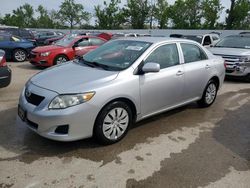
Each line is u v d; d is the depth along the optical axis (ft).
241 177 11.49
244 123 17.60
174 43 17.17
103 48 17.13
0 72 20.03
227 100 22.81
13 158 12.21
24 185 10.40
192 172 11.71
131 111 14.48
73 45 37.86
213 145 14.29
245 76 30.25
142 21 202.18
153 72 14.47
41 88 12.89
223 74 21.09
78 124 12.32
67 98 12.15
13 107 18.92
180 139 14.84
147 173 11.49
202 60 19.16
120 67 14.44
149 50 15.37
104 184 10.67
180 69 16.83
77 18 234.99
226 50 31.48
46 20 254.88
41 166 11.67
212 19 165.58
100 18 205.98
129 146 13.74
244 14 151.53
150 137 14.90
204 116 18.62
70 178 10.94
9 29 60.54
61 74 14.07
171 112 19.17
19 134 14.57
